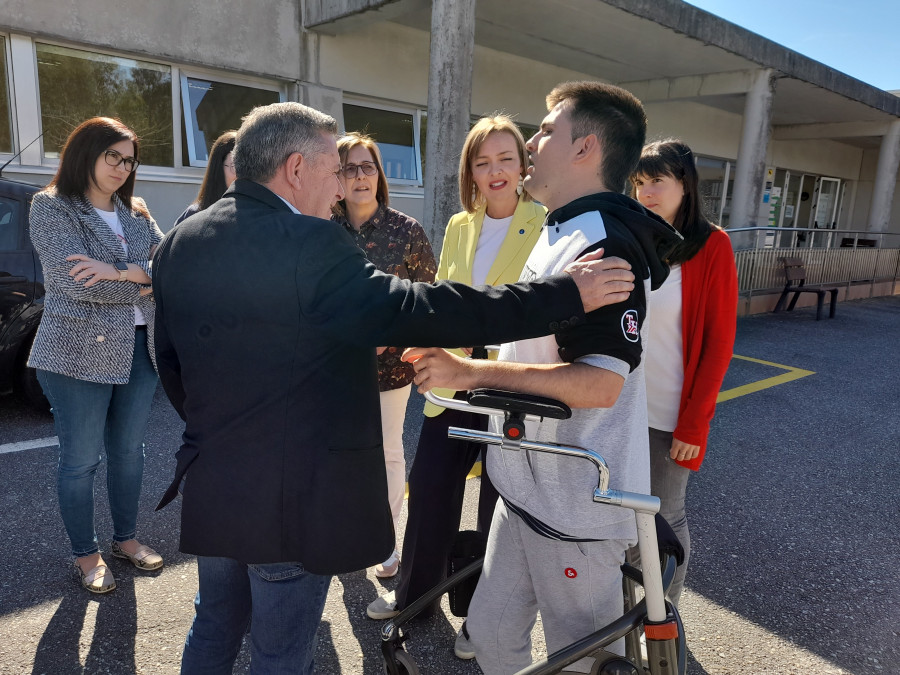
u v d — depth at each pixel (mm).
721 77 10125
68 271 2143
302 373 1191
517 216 2297
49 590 2307
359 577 2518
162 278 1284
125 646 2045
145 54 6379
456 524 2184
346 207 2510
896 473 3744
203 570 1439
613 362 1146
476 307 1097
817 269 10266
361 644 2137
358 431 1256
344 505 1234
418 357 1266
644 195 1868
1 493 2980
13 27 5613
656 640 1262
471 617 1569
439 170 6203
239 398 1205
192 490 1259
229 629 1466
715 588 2520
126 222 2441
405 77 8312
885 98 12406
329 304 1139
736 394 5273
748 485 3510
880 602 2471
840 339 7750
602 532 1311
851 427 4539
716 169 13805
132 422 2387
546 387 1161
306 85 7488
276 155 1272
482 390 1176
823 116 13594
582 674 1401
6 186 3791
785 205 16531
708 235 1873
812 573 2656
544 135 1351
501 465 1438
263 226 1187
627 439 1299
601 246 1177
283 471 1206
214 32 6727
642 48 8836
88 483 2312
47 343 2160
